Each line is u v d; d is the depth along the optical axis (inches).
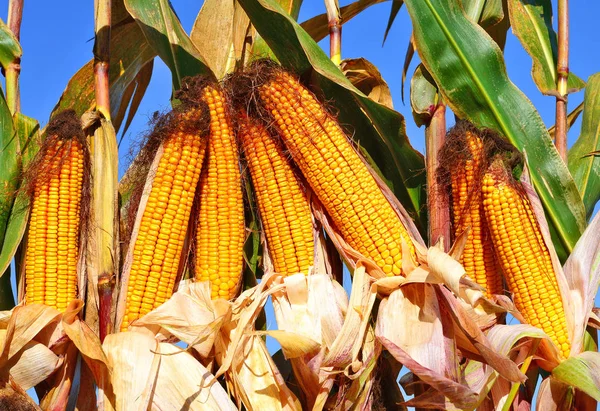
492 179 41.1
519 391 40.5
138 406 36.6
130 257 39.3
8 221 41.9
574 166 48.4
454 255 40.1
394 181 46.1
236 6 50.3
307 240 40.7
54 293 39.0
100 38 43.9
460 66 45.2
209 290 39.0
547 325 40.0
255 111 41.1
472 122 44.6
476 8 48.9
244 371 38.3
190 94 40.8
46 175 39.8
